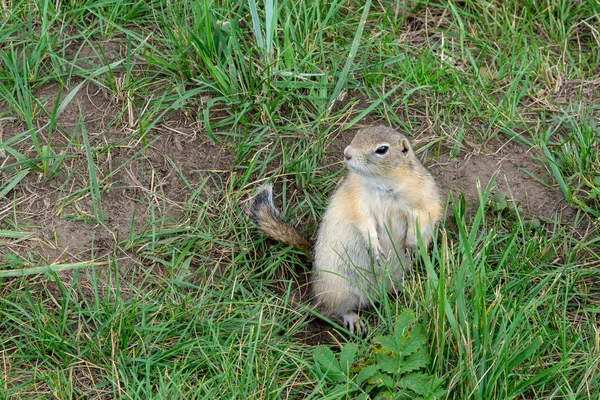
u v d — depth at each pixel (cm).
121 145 927
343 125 964
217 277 853
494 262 852
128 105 944
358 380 709
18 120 934
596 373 729
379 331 782
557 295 797
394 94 1007
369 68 1010
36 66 959
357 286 823
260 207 867
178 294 817
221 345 762
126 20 1024
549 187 933
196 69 981
